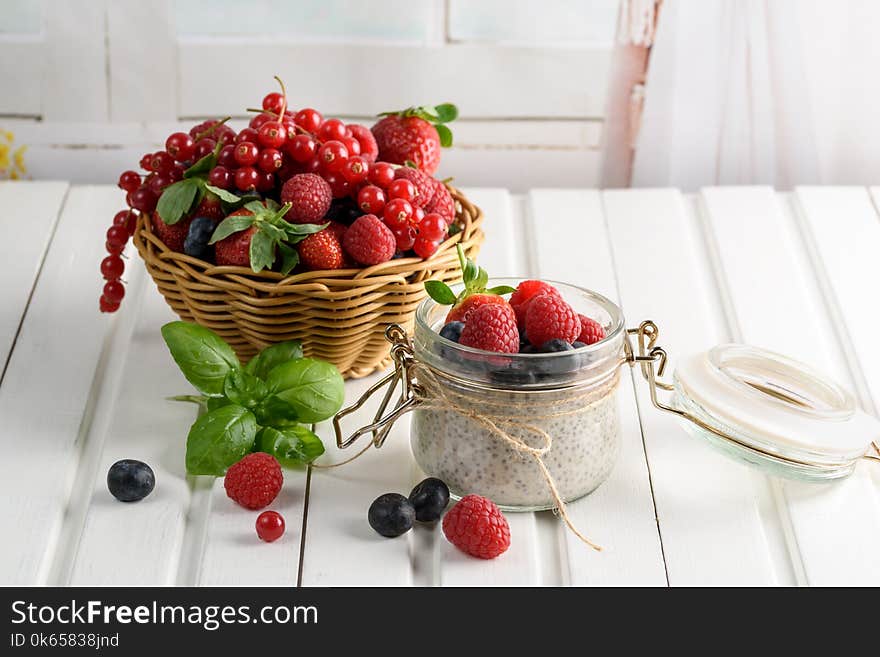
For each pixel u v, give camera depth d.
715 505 0.94
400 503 0.88
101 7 1.59
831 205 1.54
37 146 1.67
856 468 0.99
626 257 1.43
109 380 1.14
